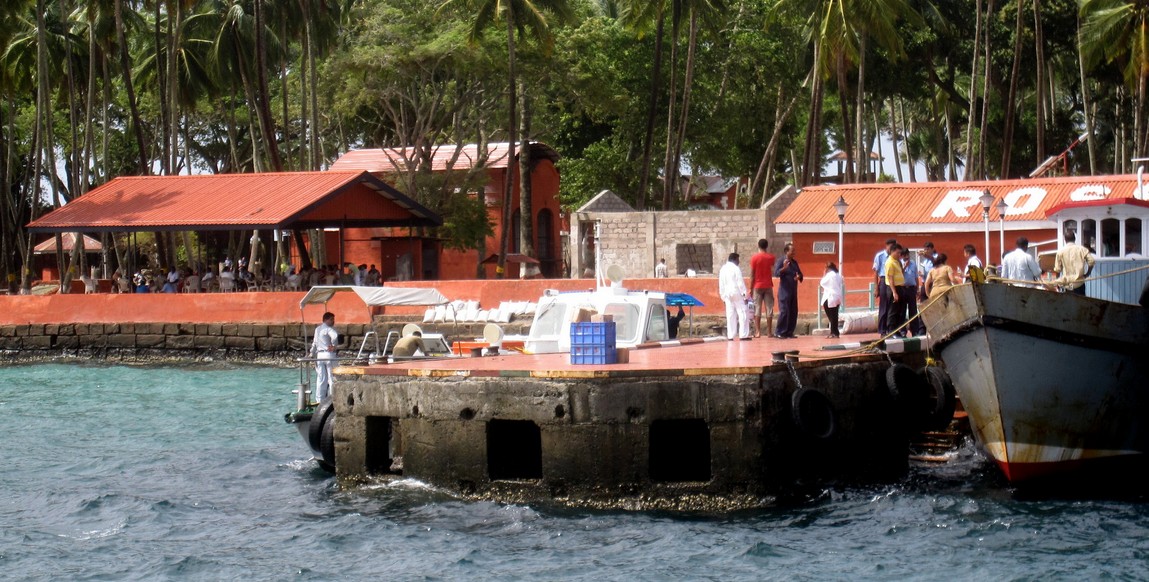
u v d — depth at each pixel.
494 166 54.25
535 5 44.88
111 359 39.62
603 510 16.31
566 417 16.34
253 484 19.56
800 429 16.53
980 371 17.52
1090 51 45.78
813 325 33.19
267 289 43.38
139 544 16.03
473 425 16.95
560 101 54.31
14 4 46.69
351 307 37.94
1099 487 18.28
